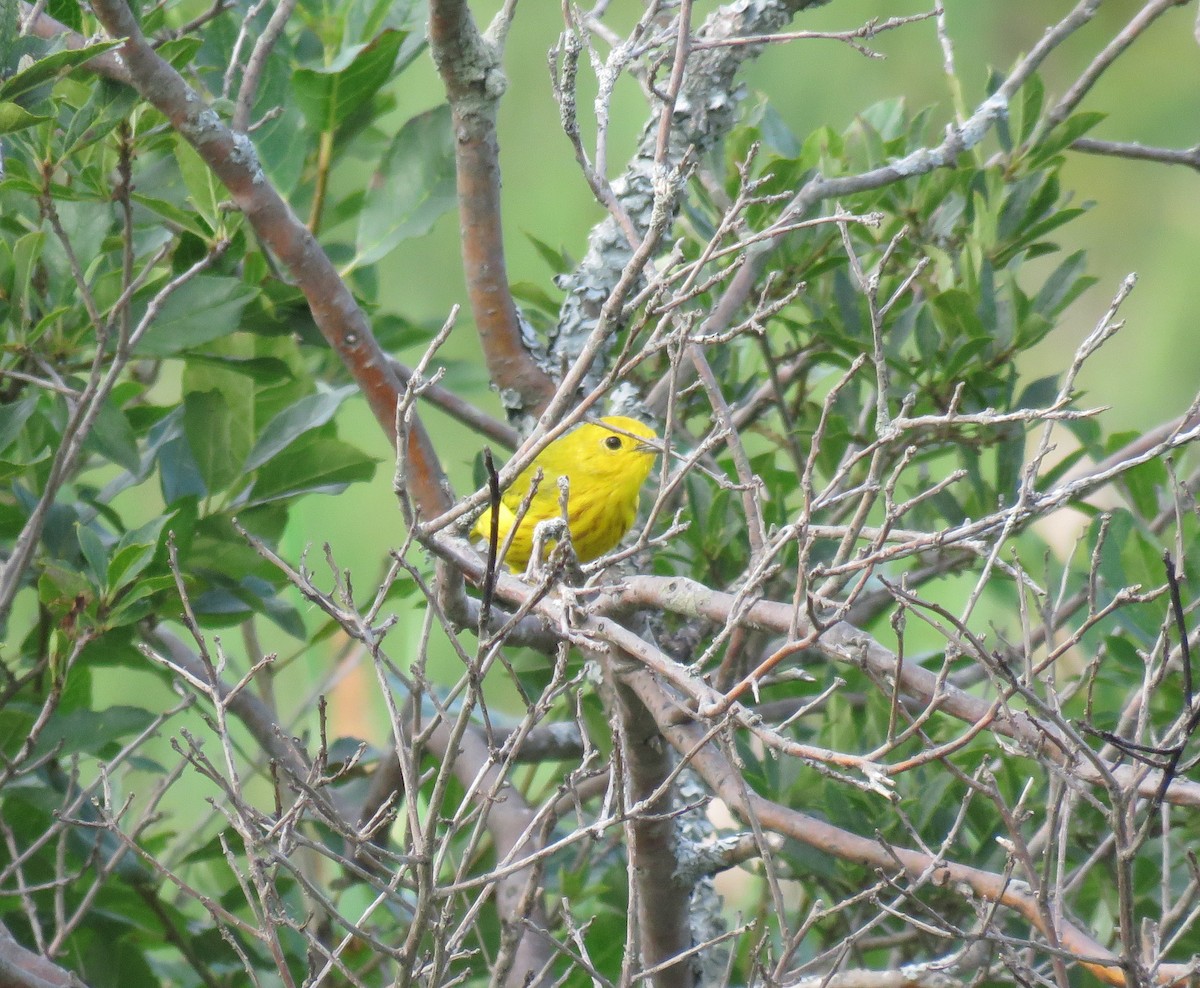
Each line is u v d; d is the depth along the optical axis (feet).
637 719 22.58
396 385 26.53
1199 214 65.98
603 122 20.54
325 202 36.63
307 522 45.78
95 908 29.43
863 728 32.30
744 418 34.45
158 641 29.71
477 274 28.50
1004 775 28.91
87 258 27.84
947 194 32.96
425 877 16.74
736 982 31.99
